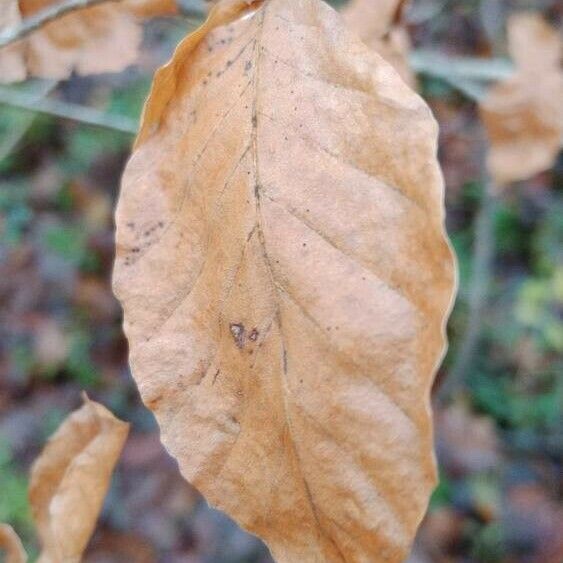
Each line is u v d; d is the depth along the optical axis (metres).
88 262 0.84
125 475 0.67
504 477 0.63
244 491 0.10
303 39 0.11
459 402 0.65
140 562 0.62
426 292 0.09
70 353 0.77
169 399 0.10
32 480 0.15
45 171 0.88
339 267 0.10
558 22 0.54
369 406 0.09
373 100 0.10
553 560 0.59
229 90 0.11
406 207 0.10
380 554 0.09
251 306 0.10
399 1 0.18
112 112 0.71
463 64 0.28
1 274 0.82
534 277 0.71
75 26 0.16
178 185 0.11
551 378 0.67
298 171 0.10
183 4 0.16
